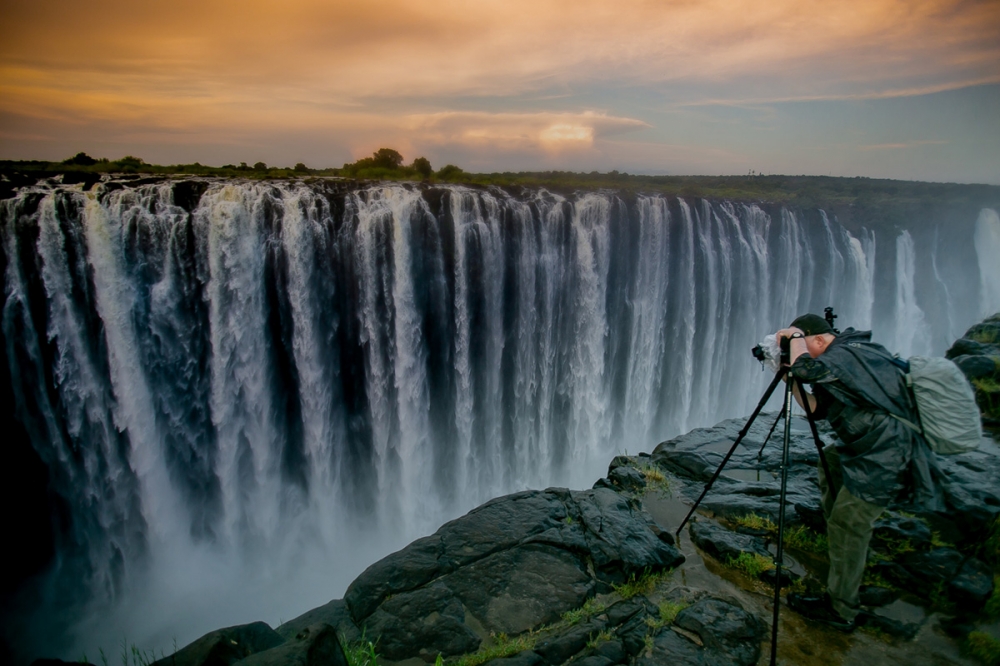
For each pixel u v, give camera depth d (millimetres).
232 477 17094
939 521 3994
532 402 20688
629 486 5145
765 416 6379
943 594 3543
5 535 15047
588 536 4273
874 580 3715
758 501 4652
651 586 3836
